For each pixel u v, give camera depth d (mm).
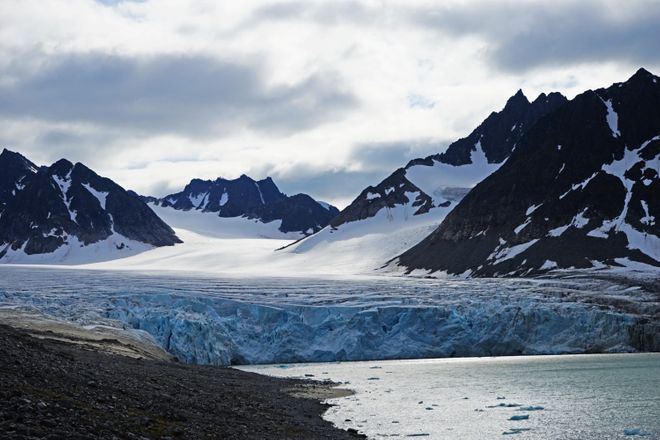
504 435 50188
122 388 47281
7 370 41594
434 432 51625
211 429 41281
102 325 113688
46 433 29609
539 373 92188
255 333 134375
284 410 58656
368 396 72688
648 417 56188
